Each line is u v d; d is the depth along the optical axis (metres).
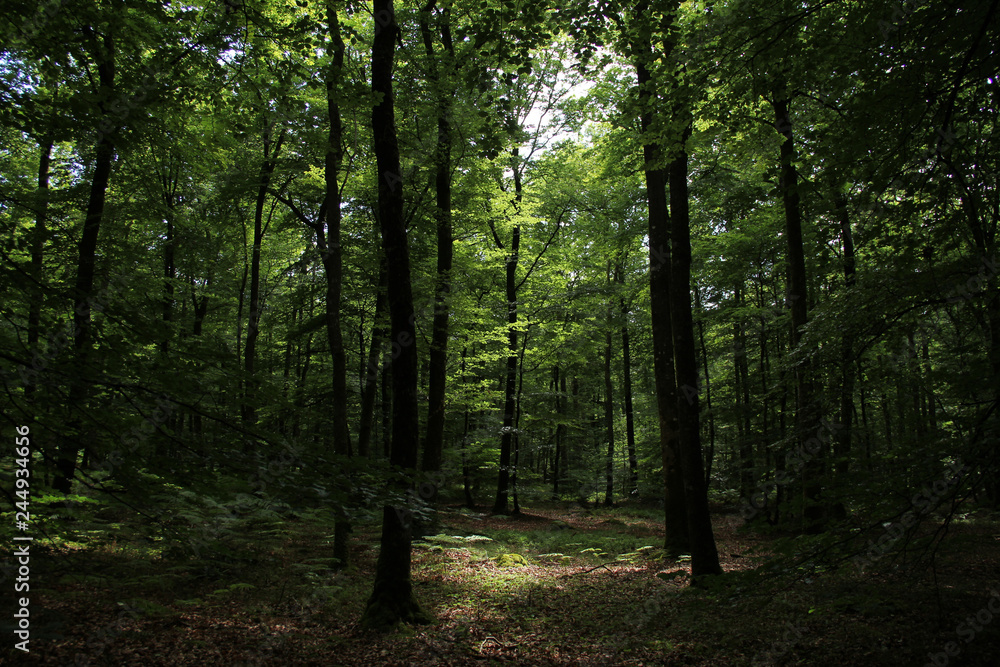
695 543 8.99
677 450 12.36
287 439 4.36
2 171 14.11
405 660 6.05
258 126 9.77
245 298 24.06
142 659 5.56
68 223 11.18
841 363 5.39
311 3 8.02
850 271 9.97
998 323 4.78
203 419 4.12
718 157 14.46
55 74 6.28
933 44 4.89
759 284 20.06
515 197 18.50
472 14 9.48
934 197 5.70
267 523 12.57
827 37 5.65
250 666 5.64
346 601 8.22
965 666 4.50
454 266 16.67
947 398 4.81
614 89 13.64
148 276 12.23
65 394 3.62
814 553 4.20
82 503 8.09
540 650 6.43
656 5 5.72
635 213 18.67
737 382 17.92
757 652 5.66
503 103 6.85
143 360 3.89
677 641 6.41
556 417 22.27
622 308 23.94
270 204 20.12
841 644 5.42
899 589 6.62
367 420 12.78
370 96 7.12
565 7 6.08
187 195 16.88
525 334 22.55
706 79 6.04
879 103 5.31
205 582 8.61
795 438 5.55
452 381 21.47
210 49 7.41
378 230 14.77
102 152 9.41
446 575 10.26
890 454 4.34
